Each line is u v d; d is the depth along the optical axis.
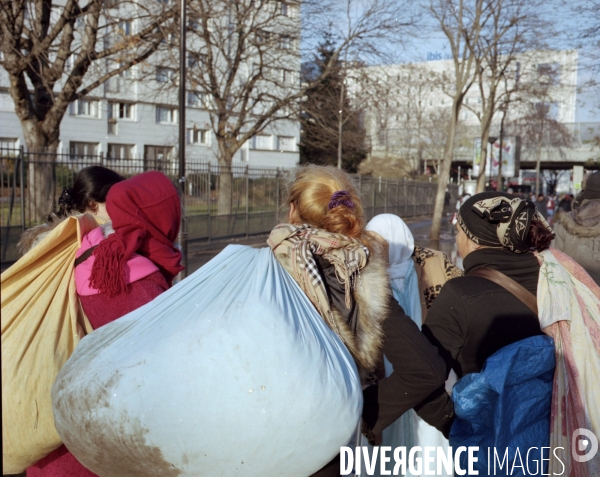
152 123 44.00
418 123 59.00
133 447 1.57
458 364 2.22
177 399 1.53
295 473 1.61
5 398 2.09
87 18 16.66
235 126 23.98
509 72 29.77
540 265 2.27
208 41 21.78
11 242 11.84
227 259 1.77
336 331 1.75
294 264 1.77
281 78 24.31
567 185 85.88
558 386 2.08
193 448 1.53
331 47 23.08
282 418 1.54
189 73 21.84
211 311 1.62
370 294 1.82
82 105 40.97
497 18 22.67
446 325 2.20
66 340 2.20
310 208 1.93
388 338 1.86
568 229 3.97
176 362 1.55
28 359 2.12
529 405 2.04
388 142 65.06
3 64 15.84
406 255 3.39
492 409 2.00
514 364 2.00
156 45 17.81
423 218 39.28
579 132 59.41
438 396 2.08
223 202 18.81
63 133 40.19
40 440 2.11
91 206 2.67
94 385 1.62
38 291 2.22
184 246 9.12
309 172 2.01
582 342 2.13
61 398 1.68
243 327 1.57
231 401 1.52
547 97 30.95
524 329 2.19
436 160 68.25
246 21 22.61
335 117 24.03
